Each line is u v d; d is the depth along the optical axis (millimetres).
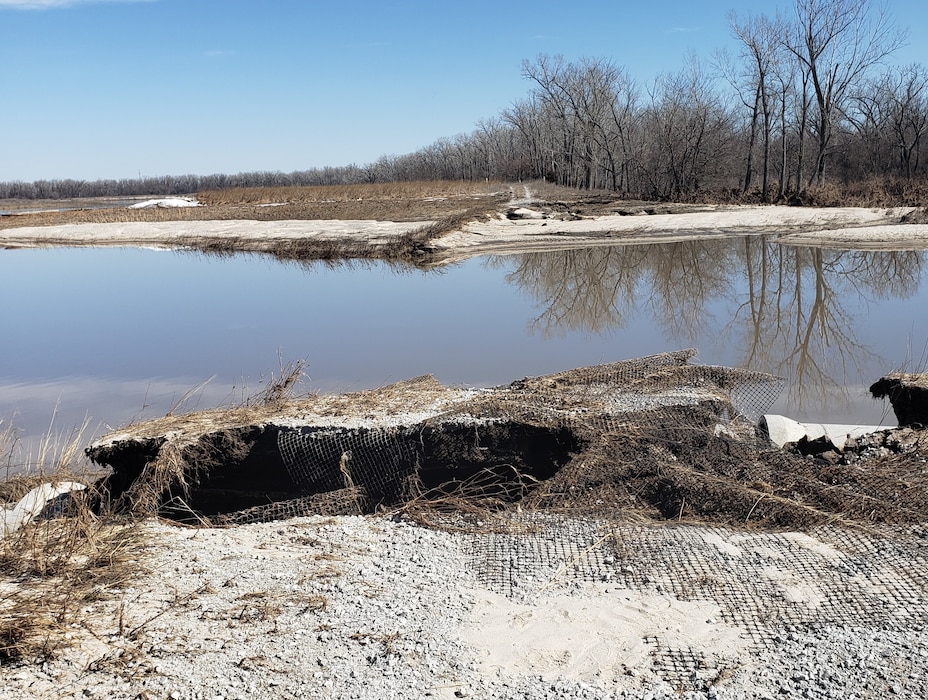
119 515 6605
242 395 10922
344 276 24328
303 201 62906
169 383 11945
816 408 9641
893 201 32906
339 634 4613
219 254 32250
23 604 4707
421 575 5438
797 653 4363
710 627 4695
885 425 8797
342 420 7465
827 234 26984
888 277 19609
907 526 5730
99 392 11570
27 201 122688
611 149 60812
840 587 5023
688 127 47375
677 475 6516
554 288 20484
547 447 7188
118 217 48594
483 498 6742
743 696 4027
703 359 12688
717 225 30391
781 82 42625
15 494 7133
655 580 5230
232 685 4113
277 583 5215
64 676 4129
